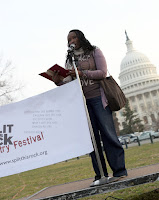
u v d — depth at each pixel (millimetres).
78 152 2234
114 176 2469
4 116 2318
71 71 2420
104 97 2555
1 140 2266
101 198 3473
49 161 2221
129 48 105500
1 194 6387
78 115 2305
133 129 61281
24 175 11891
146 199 2488
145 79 95250
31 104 2352
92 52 2689
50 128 2299
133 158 9938
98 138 2695
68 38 2766
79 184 3174
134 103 95625
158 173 2168
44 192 3270
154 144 17703
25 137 2281
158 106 87875
